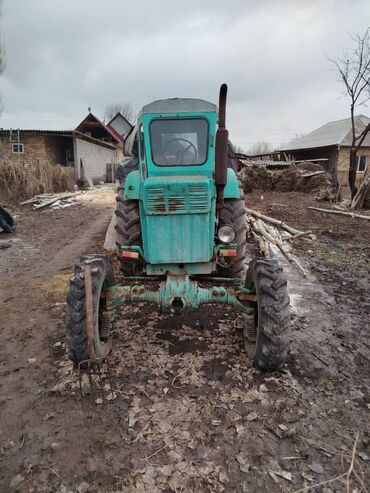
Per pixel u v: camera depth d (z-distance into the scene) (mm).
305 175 15680
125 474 2205
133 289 3189
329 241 7746
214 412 2680
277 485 2129
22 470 2246
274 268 2977
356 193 12406
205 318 4113
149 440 2445
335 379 3068
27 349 3631
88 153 23078
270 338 2793
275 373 3086
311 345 3609
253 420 2605
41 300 4883
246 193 15672
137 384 2992
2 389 3010
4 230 9203
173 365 3242
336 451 2354
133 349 3492
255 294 3170
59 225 10266
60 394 2906
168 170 3408
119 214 4168
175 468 2240
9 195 14039
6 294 5133
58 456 2336
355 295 4926
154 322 4031
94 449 2383
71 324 2789
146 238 3301
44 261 6758
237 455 2320
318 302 4672
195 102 3416
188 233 3180
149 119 3416
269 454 2332
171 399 2820
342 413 2680
